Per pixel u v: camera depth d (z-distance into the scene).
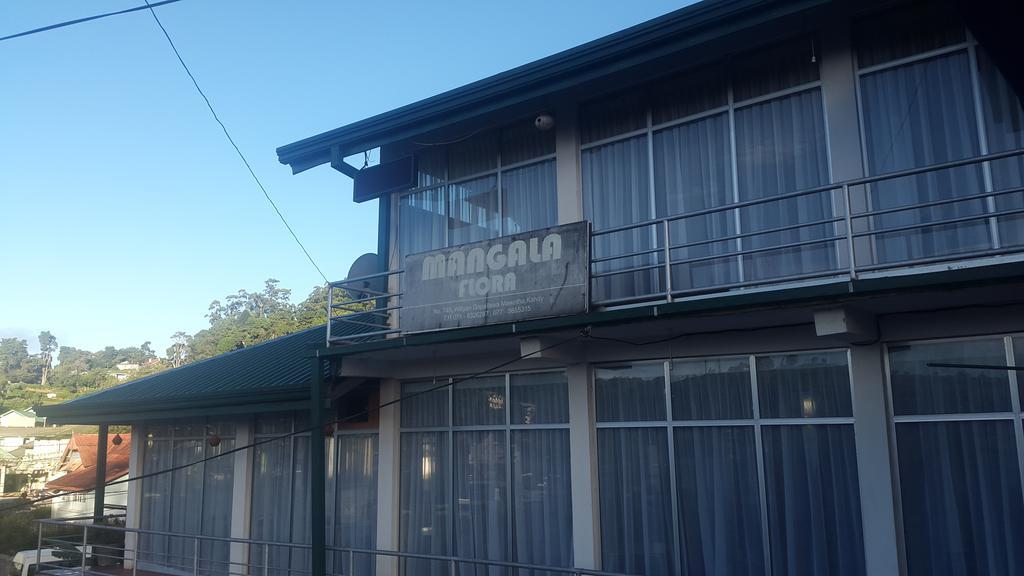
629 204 9.22
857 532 7.38
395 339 9.61
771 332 8.05
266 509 12.81
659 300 8.76
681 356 8.59
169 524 14.28
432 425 10.78
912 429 7.23
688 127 8.93
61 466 43.03
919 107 7.50
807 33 8.22
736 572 8.00
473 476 10.23
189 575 13.58
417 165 11.24
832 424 7.66
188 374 14.68
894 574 7.01
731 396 8.31
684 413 8.58
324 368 10.42
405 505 10.84
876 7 7.77
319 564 9.84
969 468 6.93
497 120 10.36
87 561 14.88
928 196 7.33
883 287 6.50
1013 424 6.76
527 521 9.61
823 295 6.77
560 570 8.20
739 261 8.34
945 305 6.97
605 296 9.20
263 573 12.52
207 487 13.83
